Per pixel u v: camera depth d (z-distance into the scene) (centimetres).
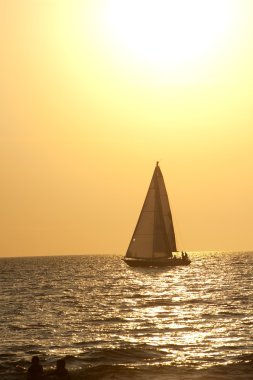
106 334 7975
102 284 18500
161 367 5797
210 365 5866
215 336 7594
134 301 12775
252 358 6162
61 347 7044
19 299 13900
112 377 5459
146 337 7644
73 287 17575
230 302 12100
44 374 5253
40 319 9806
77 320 9581
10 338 7775
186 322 9050
